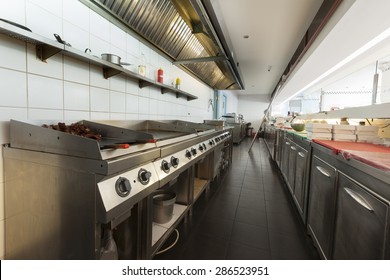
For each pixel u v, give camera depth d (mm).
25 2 1075
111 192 832
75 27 1370
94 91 1561
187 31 2439
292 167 2543
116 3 1622
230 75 3785
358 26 2098
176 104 3045
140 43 2078
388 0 1674
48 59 1212
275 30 3371
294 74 4254
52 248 942
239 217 2057
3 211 1041
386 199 789
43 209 943
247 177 3436
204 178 2738
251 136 11023
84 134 1147
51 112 1244
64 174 871
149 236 1211
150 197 1190
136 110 2078
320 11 2854
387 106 1395
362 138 1719
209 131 2352
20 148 979
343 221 1105
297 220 2021
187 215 2014
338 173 1200
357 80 4891
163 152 1256
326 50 2768
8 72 1024
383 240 782
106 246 1061
